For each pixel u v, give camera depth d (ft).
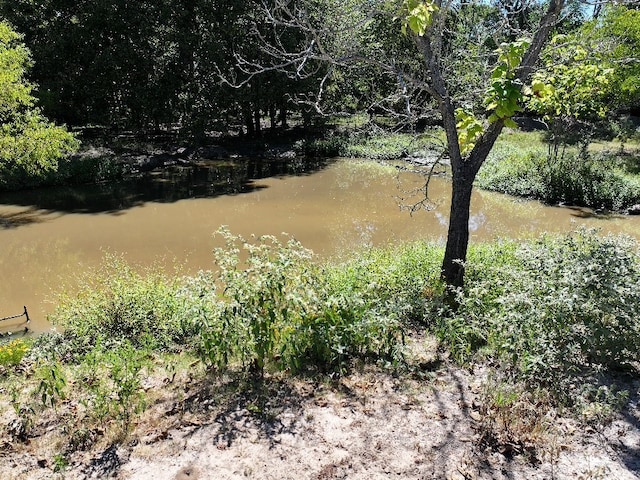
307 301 15.80
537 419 13.02
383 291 20.58
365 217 48.96
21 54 45.11
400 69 20.33
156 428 13.52
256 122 89.35
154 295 23.26
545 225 45.09
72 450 12.82
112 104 80.84
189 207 53.47
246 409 14.21
